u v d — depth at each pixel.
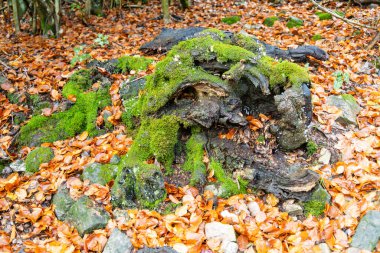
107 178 3.27
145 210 2.95
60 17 6.52
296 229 2.79
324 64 4.77
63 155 3.62
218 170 3.16
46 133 3.91
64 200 3.15
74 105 4.10
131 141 3.63
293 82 3.19
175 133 3.24
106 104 4.05
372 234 2.64
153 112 3.31
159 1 8.52
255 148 3.27
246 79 3.26
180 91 3.28
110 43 5.86
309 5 7.39
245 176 3.09
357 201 2.98
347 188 3.08
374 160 3.39
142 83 4.04
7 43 6.12
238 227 2.79
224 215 2.89
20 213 3.07
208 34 3.66
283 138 3.28
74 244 2.80
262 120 3.36
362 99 4.25
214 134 3.33
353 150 3.46
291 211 2.95
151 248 2.64
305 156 3.35
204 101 3.26
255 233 2.75
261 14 7.07
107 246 2.74
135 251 2.70
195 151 3.26
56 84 4.46
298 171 3.06
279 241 2.69
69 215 3.05
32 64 5.01
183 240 2.74
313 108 3.88
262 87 3.15
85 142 3.72
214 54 3.31
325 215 2.89
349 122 3.80
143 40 6.02
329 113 3.83
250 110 3.42
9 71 4.79
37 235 2.96
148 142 3.26
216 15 7.37
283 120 3.17
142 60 4.54
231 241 2.71
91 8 7.61
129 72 4.51
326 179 3.11
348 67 4.81
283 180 3.03
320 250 2.62
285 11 7.12
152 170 3.03
